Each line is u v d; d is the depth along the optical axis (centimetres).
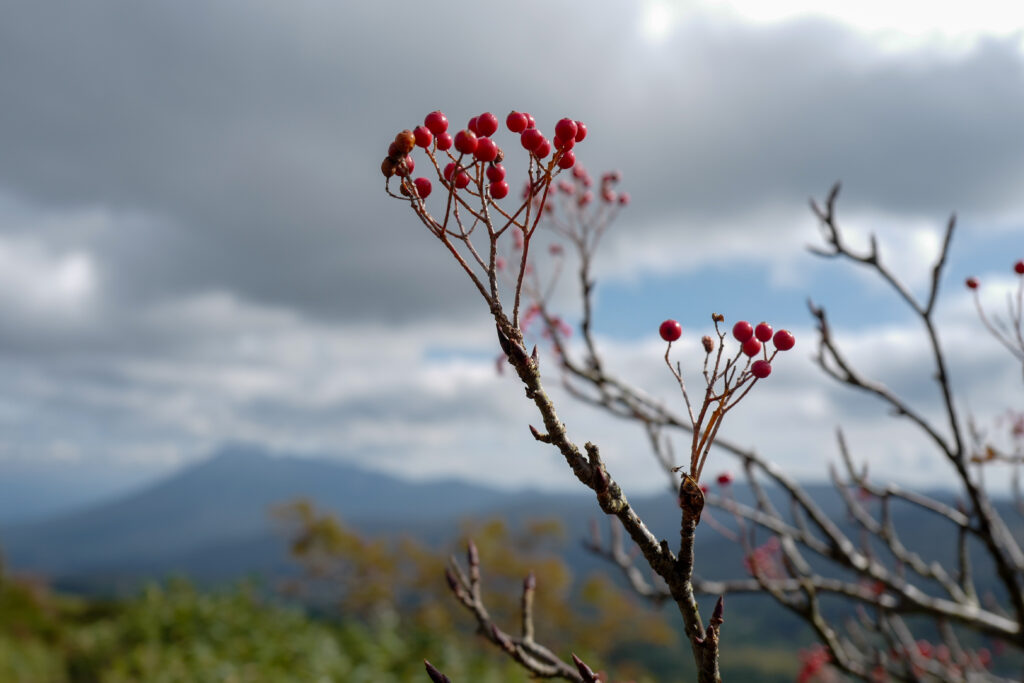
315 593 1422
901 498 295
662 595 312
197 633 1151
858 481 298
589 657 1142
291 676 1027
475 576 161
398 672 1067
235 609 1227
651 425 286
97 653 1137
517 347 95
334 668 1055
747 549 283
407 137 101
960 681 316
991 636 291
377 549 1436
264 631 1160
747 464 301
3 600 1341
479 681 1026
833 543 300
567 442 95
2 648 1155
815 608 276
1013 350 241
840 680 319
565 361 307
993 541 264
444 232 101
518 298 97
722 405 99
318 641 1152
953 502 307
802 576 305
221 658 1063
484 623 155
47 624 1300
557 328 312
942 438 263
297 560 1445
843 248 263
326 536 1434
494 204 102
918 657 330
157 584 1319
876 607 305
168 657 1065
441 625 1277
